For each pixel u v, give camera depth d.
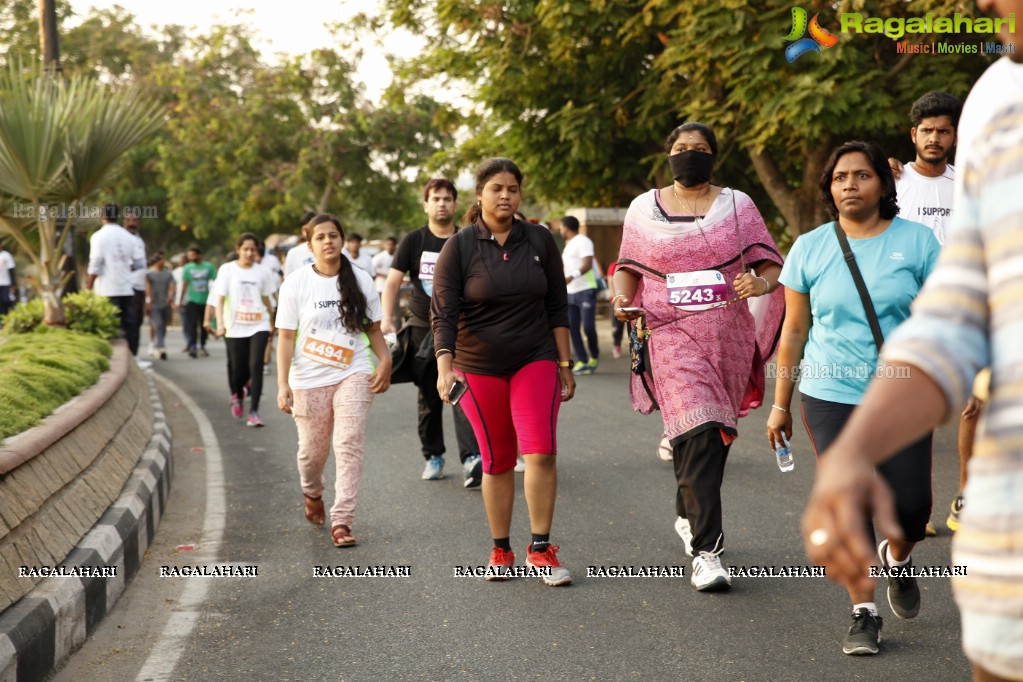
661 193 9.34
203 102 65.75
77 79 21.02
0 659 5.90
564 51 28.52
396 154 64.25
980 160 2.77
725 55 23.55
